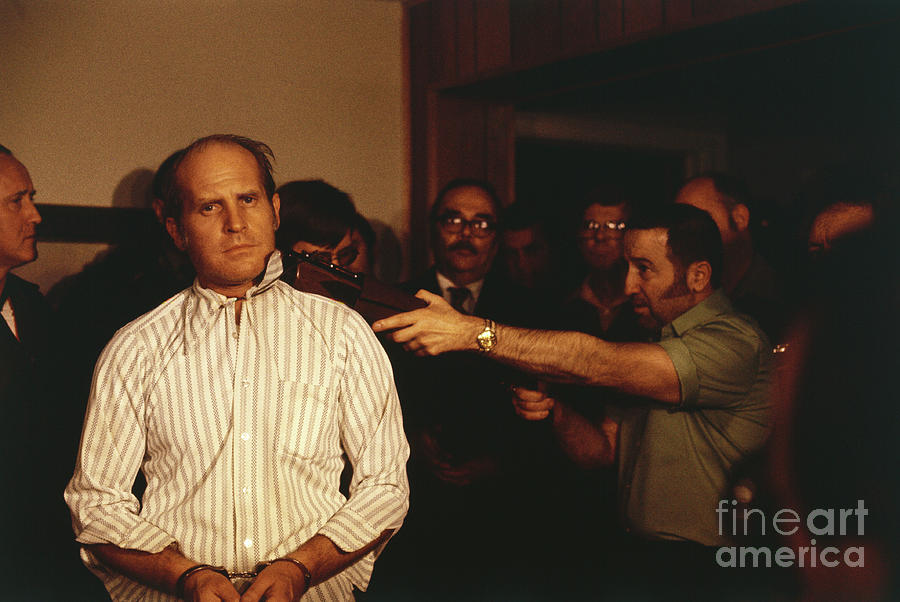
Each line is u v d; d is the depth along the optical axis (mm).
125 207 2996
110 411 1506
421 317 1986
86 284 2641
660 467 2070
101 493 1483
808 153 4387
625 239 2205
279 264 1619
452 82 3346
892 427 1481
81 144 2926
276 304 1599
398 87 3576
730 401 2023
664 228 2092
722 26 2484
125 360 1519
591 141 4371
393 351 2492
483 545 2398
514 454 2402
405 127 3570
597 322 2656
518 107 3980
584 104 4219
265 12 3260
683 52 2801
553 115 4250
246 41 3223
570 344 2012
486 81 3248
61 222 2840
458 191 2734
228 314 1562
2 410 2180
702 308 2086
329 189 2648
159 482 1509
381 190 3535
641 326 2385
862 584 1513
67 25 2898
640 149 4559
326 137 3400
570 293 2928
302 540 1501
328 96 3406
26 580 2225
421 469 2430
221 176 1544
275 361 1541
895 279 1527
